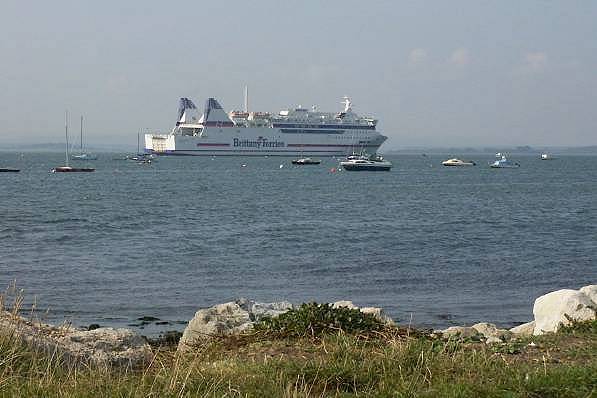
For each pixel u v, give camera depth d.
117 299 44.09
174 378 16.12
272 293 47.25
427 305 43.56
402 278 53.41
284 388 16.03
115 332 23.14
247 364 17.77
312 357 18.64
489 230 88.19
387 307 42.81
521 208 125.81
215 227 89.12
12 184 195.12
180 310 41.31
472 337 21.81
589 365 16.97
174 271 55.56
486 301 45.00
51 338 20.69
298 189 182.25
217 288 48.69
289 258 63.12
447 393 15.39
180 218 100.62
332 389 16.47
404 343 19.36
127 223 92.75
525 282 52.28
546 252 68.62
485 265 60.03
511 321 39.34
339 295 46.72
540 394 15.41
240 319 25.55
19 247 68.44
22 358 17.58
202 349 20.81
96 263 59.00
